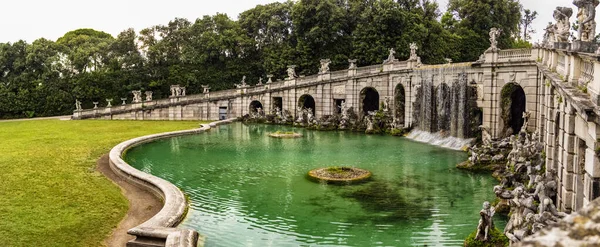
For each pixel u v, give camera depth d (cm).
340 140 4944
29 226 1958
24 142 4466
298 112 6769
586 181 1555
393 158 3778
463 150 4125
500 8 7894
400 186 2808
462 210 2330
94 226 2008
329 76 6500
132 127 6000
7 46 8606
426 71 5006
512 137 3447
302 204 2441
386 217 2225
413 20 7300
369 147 4409
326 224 2130
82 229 1959
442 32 7781
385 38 7194
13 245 1736
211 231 2039
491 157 3328
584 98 1480
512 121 4206
